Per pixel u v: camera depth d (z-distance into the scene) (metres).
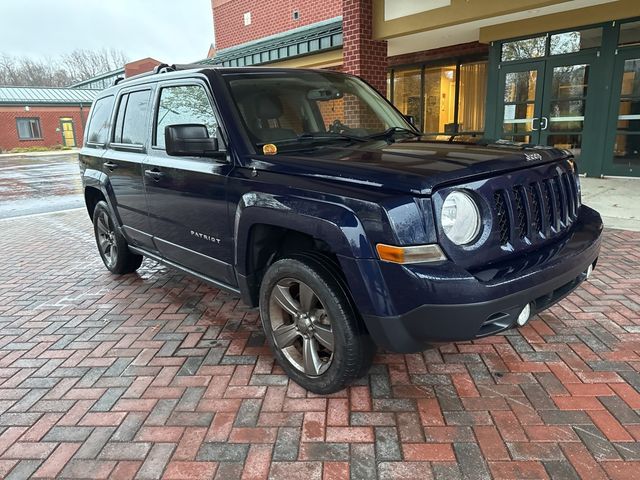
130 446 2.55
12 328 4.07
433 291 2.30
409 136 3.74
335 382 2.78
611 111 9.02
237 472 2.34
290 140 3.29
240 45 18.66
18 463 2.46
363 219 2.42
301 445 2.50
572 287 2.97
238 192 3.09
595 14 8.60
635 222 6.30
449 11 8.79
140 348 3.64
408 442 2.49
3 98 33.81
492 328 2.49
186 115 3.64
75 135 36.59
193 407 2.86
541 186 2.79
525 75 10.02
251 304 3.32
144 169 4.08
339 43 10.80
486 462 2.33
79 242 7.14
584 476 2.21
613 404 2.71
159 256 4.38
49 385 3.17
